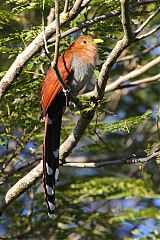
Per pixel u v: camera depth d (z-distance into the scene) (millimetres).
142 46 15297
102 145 14555
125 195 14570
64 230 14336
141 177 16531
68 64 10570
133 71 14297
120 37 12695
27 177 10719
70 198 14508
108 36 11914
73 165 10539
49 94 10273
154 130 15711
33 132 12422
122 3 8922
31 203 13961
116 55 9297
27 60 10117
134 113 17266
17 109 12148
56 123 10328
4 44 11930
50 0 10953
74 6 9898
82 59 10656
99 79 9555
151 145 10688
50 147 10227
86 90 15047
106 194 14617
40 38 10023
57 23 8688
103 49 11797
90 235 14336
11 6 13008
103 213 14281
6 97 11641
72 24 11094
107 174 16578
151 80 14219
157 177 15289
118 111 17297
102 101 10078
